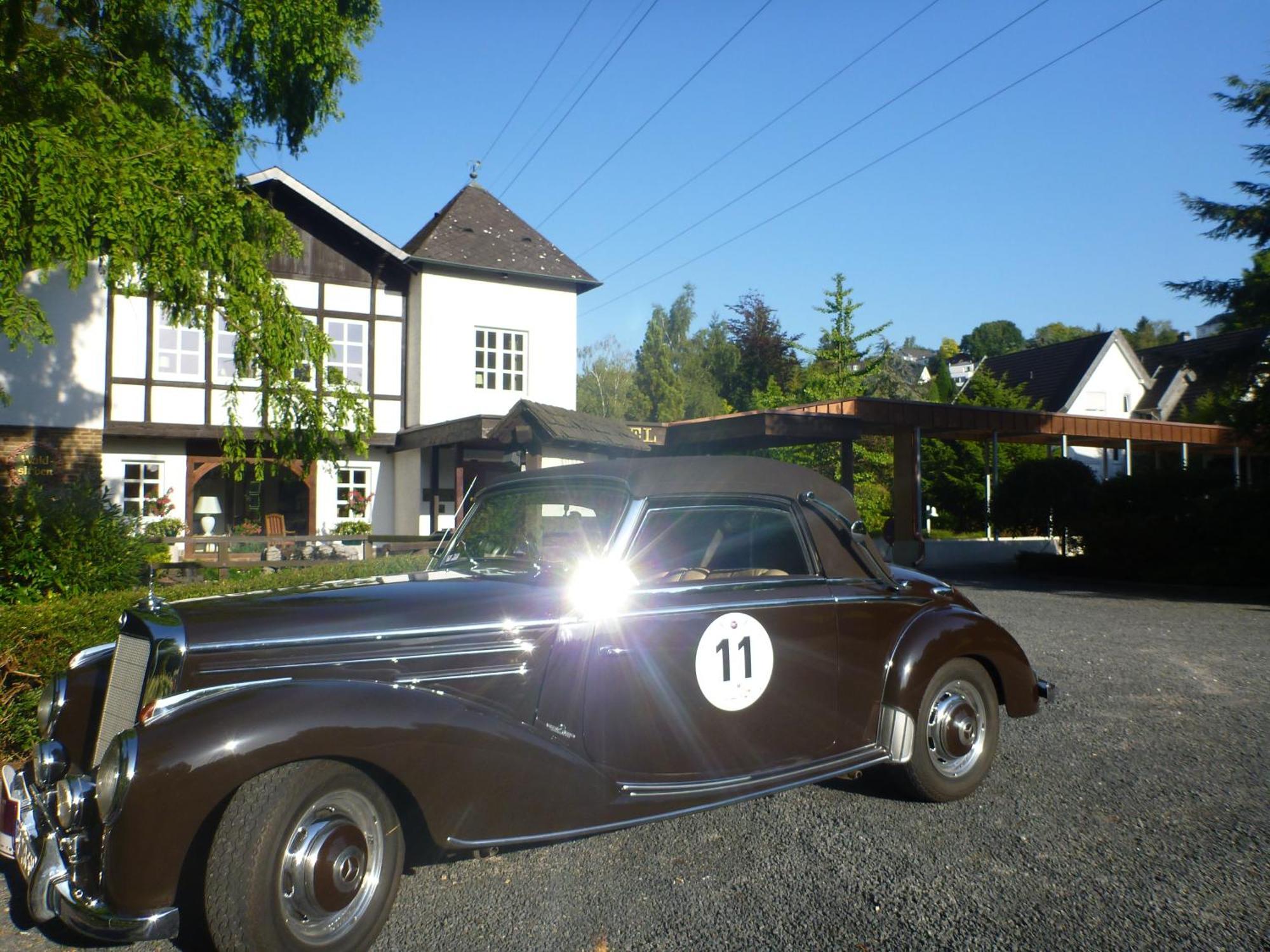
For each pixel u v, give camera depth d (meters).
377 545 16.38
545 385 20.67
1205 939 3.09
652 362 61.75
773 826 4.27
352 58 11.28
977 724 4.66
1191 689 7.05
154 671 3.16
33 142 6.47
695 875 3.72
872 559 4.56
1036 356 41.72
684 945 3.13
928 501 28.84
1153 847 3.90
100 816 2.78
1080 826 4.16
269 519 17.84
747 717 3.96
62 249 6.68
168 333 17.19
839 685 4.24
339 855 2.96
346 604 3.53
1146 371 39.47
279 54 10.38
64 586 7.14
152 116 9.21
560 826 3.36
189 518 17.50
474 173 23.20
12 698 4.85
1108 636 9.85
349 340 19.25
